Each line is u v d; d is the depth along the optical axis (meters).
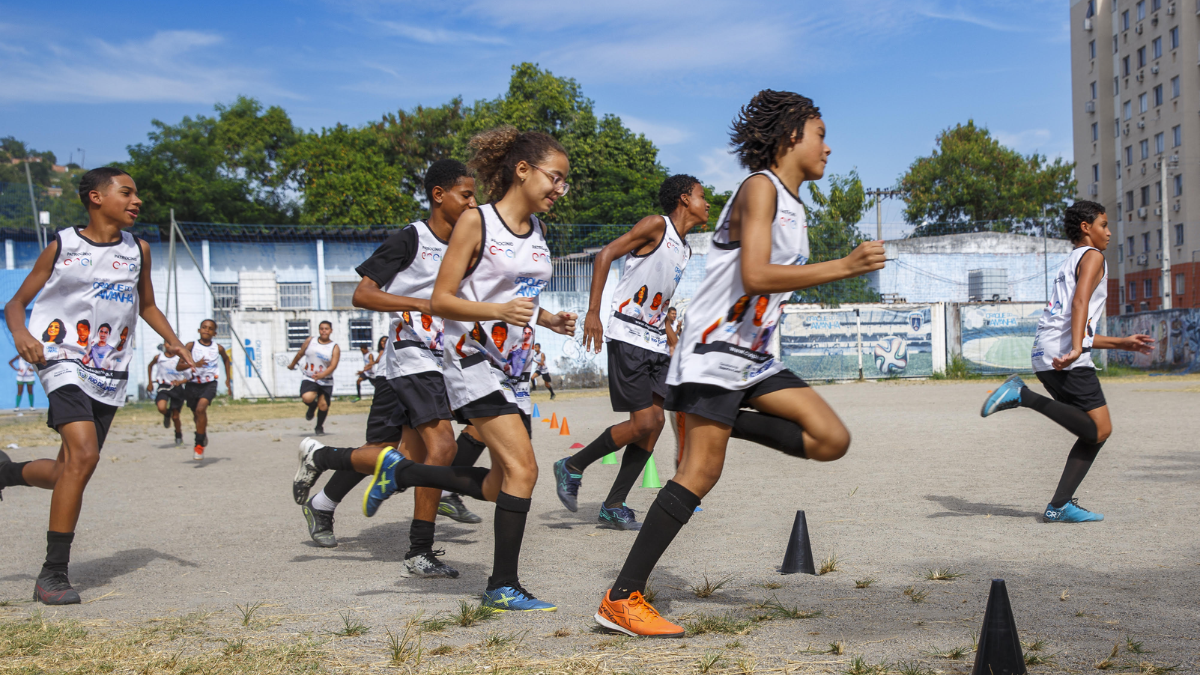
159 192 41.38
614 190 40.47
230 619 3.50
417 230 4.50
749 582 3.94
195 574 4.52
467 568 4.53
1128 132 51.41
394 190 41.97
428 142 46.31
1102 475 7.20
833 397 20.14
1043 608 3.38
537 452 10.13
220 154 44.44
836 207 31.34
